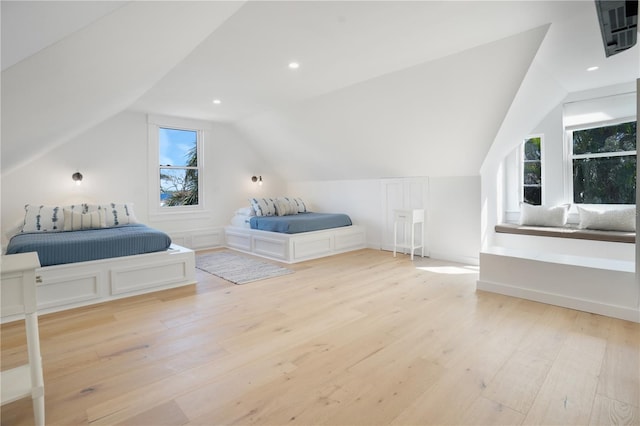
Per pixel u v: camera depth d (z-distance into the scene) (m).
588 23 2.43
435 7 2.23
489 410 1.46
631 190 4.02
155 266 3.27
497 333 2.23
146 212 5.05
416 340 2.15
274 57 3.04
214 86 3.83
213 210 5.83
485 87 3.19
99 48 1.50
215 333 2.29
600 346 2.03
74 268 2.82
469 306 2.75
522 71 2.92
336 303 2.88
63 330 2.35
